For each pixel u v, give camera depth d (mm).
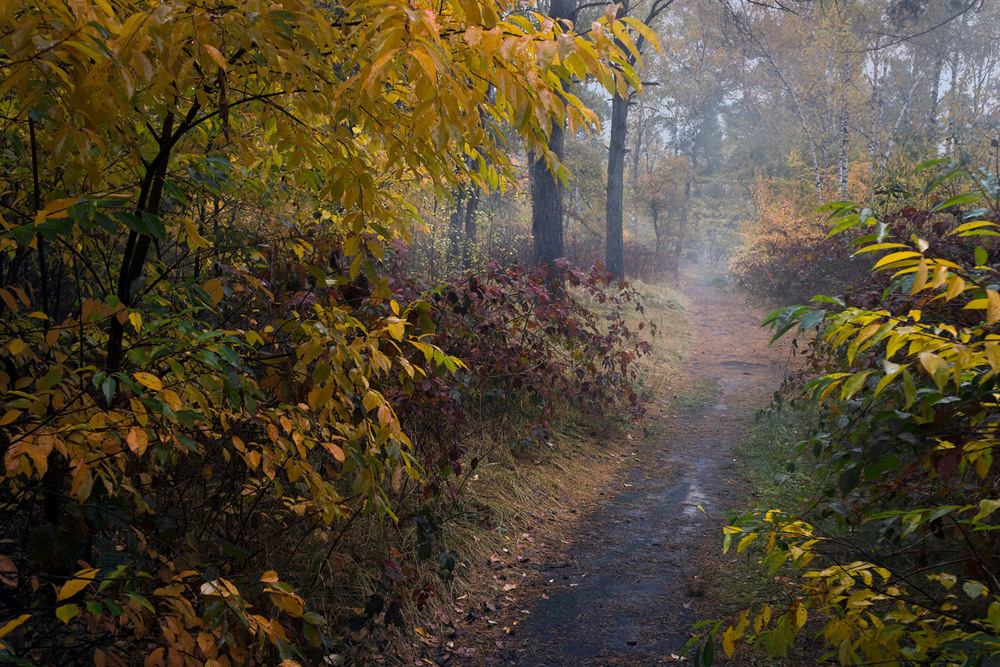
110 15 1377
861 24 20172
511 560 4801
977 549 2078
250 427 2781
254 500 3268
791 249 18016
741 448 7414
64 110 1753
